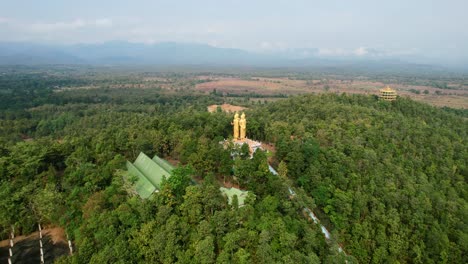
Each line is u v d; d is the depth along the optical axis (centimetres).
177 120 9425
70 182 6250
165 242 4559
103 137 8175
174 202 5284
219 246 4731
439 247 6544
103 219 5012
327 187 6856
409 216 6919
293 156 7319
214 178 6103
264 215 5088
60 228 5934
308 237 5106
